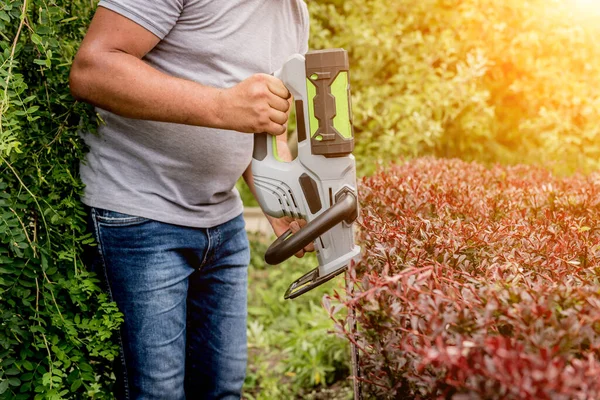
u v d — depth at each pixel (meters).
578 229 1.72
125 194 1.79
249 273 4.59
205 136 1.81
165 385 1.88
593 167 4.63
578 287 1.21
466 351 0.98
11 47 1.61
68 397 1.80
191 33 1.73
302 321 3.77
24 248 1.62
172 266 1.87
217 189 1.92
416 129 4.46
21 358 1.69
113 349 1.80
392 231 1.61
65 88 1.76
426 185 2.28
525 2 4.52
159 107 1.58
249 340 3.69
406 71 4.57
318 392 3.21
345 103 1.57
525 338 1.02
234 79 1.79
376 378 1.33
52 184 1.75
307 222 1.68
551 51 4.59
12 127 1.57
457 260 1.45
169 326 1.87
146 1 1.60
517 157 4.85
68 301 1.81
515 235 1.62
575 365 0.95
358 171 4.56
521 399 0.91
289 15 1.97
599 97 4.56
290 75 1.59
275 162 1.68
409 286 1.16
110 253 1.82
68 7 1.85
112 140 1.80
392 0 4.59
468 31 4.62
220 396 2.14
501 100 4.83
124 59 1.57
